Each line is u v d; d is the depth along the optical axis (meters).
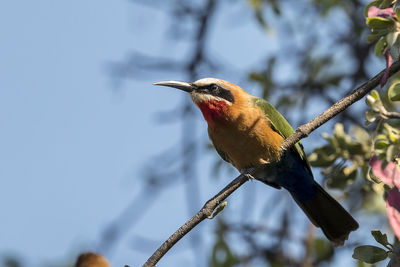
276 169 11.74
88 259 6.65
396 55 7.19
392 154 6.68
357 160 10.45
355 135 10.51
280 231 12.11
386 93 10.72
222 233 11.65
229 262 11.53
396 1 7.33
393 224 6.39
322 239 12.25
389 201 6.54
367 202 11.27
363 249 7.07
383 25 7.09
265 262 12.01
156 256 8.03
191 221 8.21
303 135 8.46
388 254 7.00
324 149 10.57
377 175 6.72
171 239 8.12
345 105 8.19
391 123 10.20
